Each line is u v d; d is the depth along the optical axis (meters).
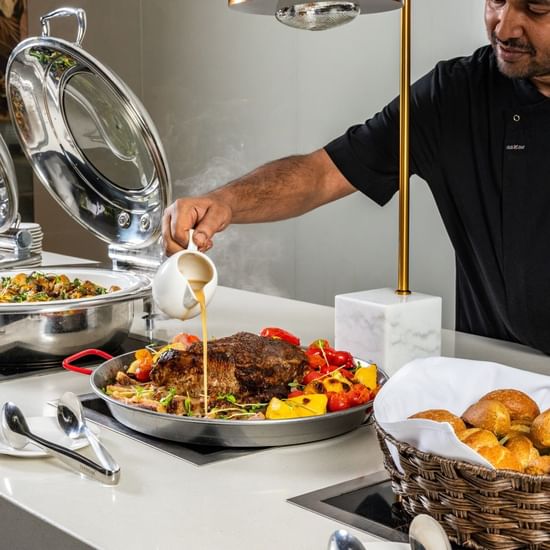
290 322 2.14
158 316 2.17
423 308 1.55
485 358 1.82
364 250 4.40
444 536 0.88
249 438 1.30
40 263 2.68
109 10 4.90
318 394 1.36
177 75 4.97
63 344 1.74
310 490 1.17
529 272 2.10
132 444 1.33
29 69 2.01
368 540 1.01
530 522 0.92
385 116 2.22
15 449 1.28
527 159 2.07
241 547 1.00
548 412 1.03
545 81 2.01
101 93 1.92
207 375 1.39
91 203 2.13
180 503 1.12
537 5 1.80
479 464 0.94
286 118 4.62
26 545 1.12
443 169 2.21
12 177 2.47
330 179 2.21
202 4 4.83
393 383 1.16
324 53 4.43
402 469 1.04
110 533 1.04
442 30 3.99
